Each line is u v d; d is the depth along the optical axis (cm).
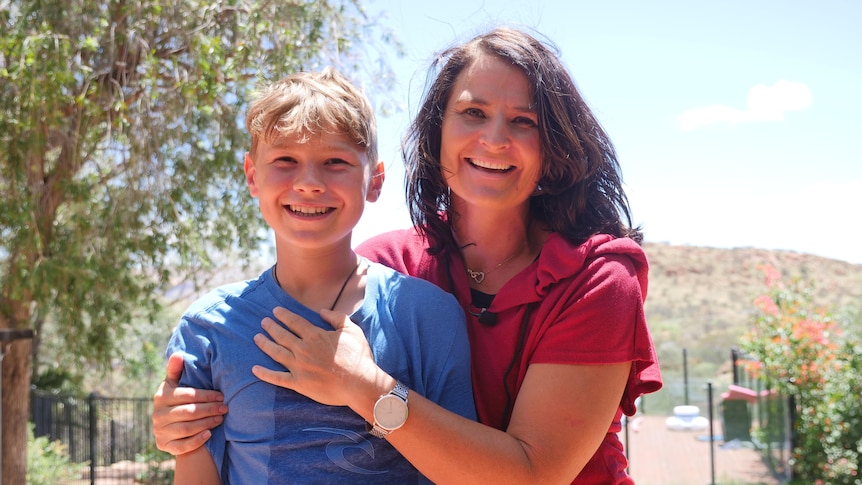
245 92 799
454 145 210
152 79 795
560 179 211
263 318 196
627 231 219
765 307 1019
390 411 175
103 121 918
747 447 1179
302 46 873
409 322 199
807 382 914
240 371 190
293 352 185
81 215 843
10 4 834
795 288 1036
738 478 1007
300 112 193
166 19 862
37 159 856
